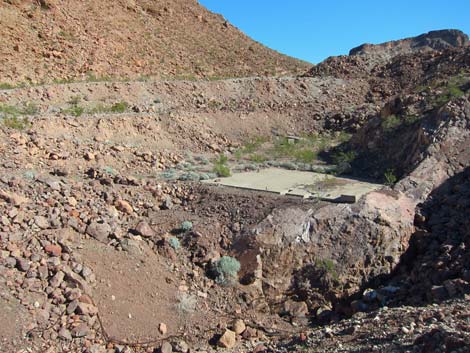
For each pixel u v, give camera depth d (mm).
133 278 11438
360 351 7812
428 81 27641
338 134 24641
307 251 12406
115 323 10281
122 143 20422
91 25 37344
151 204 14500
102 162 17453
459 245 11625
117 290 10984
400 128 19375
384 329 8508
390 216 12938
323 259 12242
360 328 9023
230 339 10367
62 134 19172
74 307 10078
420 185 14328
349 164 19219
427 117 17750
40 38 32719
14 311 9594
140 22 43219
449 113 16797
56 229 11922
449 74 27141
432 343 6867
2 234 10984
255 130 25438
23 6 34094
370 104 27500
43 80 28875
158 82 28625
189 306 11203
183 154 21156
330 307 11789
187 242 12977
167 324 10711
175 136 22797
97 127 20500
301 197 14445
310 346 9023
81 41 34812
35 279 10336
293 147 22781
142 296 11117
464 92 20078
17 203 12211
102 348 9625
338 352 8141
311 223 12789
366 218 12766
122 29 40031
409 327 8141
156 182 15969
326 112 27469
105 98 25609
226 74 40750
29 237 11305
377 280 12117
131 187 15203
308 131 25875
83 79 30391
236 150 22906
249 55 47906
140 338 10188
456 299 9406
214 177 17344
